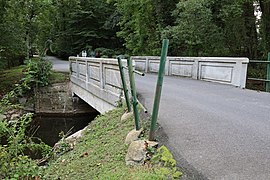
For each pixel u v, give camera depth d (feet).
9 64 83.46
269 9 54.13
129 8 76.43
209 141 13.50
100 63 32.96
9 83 59.72
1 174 11.74
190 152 12.23
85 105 56.39
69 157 18.43
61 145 21.49
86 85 41.63
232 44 55.77
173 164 10.19
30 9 72.84
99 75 33.94
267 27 54.70
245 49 57.88
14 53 66.23
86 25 114.21
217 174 10.30
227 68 33.04
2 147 12.19
